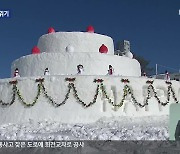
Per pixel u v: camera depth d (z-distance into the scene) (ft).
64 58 81.87
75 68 81.05
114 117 69.41
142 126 59.06
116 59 84.02
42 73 82.48
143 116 71.82
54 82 71.26
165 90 76.84
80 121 69.31
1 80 75.66
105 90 70.90
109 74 77.00
